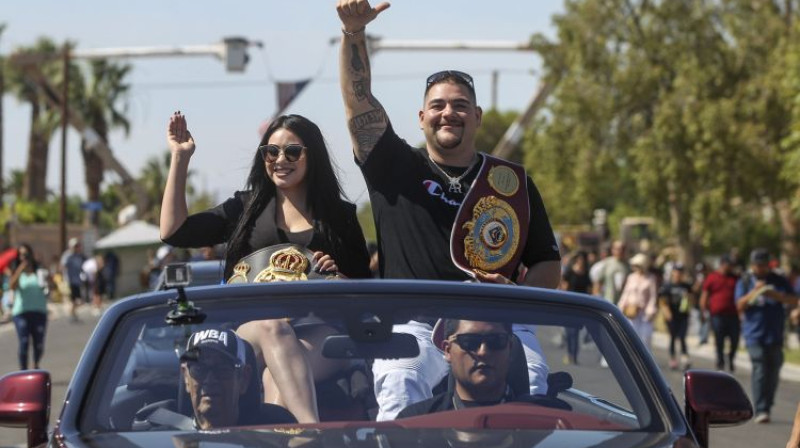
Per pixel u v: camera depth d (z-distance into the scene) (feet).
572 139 189.37
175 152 25.35
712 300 91.45
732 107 176.55
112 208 350.43
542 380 18.69
